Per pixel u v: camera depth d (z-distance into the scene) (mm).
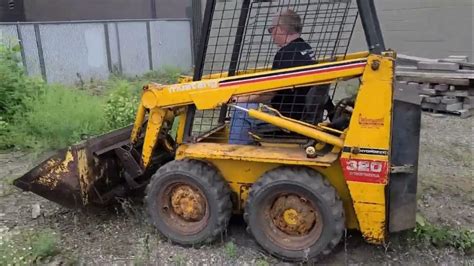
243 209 3764
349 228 3604
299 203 3443
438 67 8031
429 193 4742
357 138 3238
